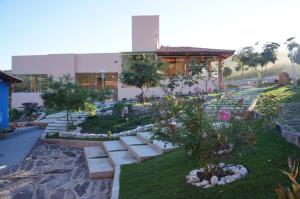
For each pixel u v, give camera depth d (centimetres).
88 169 910
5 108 1745
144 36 3036
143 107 1717
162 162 760
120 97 2902
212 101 683
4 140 1512
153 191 576
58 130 1642
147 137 1079
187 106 554
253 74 3478
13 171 971
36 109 2489
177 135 551
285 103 1194
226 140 524
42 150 1305
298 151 565
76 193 736
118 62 3028
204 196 490
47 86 1616
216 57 2739
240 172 538
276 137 690
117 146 1117
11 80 1752
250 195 452
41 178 879
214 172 561
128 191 612
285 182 455
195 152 537
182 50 2791
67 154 1212
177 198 512
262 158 576
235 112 561
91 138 1371
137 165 812
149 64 2048
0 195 745
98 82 3133
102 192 732
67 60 3098
